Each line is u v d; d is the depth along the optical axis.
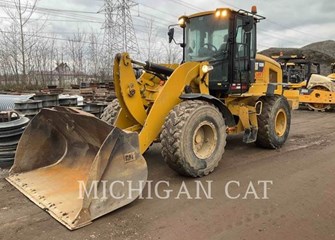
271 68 6.44
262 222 3.12
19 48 18.97
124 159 3.28
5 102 7.74
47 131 4.24
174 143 3.99
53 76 21.05
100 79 20.62
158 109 4.16
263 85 5.84
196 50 5.41
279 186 4.07
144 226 3.02
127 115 4.35
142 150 4.02
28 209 3.32
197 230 2.96
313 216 3.25
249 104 5.69
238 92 5.28
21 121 5.00
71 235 2.85
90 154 4.01
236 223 3.10
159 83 4.80
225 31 5.05
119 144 3.23
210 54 5.24
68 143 4.27
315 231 2.95
